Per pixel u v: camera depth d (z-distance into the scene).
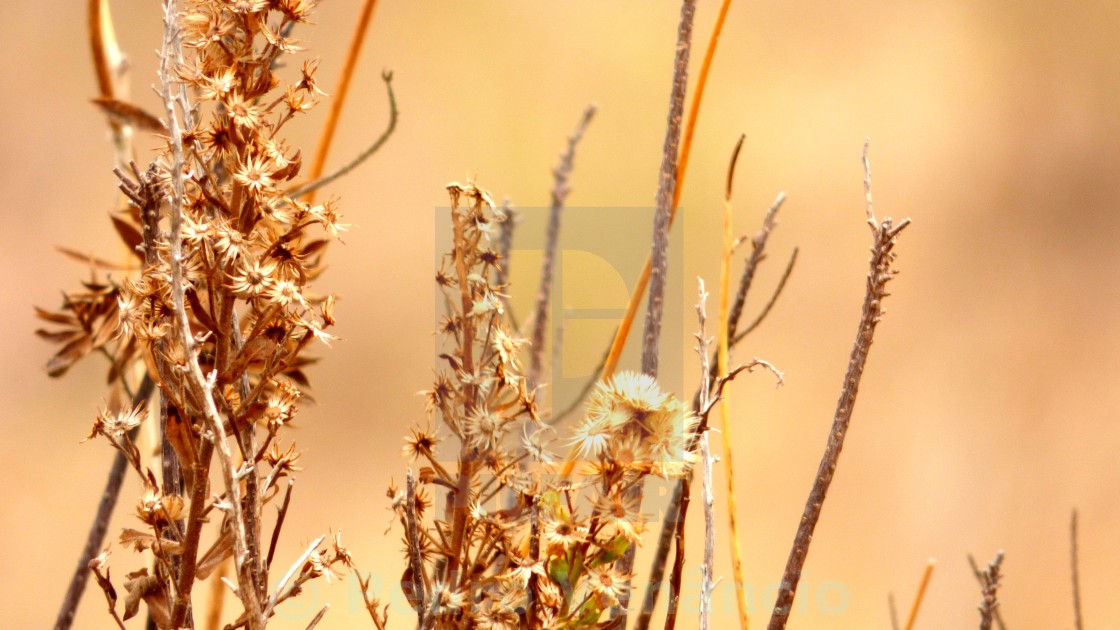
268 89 1.09
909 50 6.30
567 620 1.09
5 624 3.56
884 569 4.04
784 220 5.76
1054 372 5.39
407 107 5.10
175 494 1.11
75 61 5.05
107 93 1.28
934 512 4.52
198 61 1.09
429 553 1.10
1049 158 6.27
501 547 1.10
